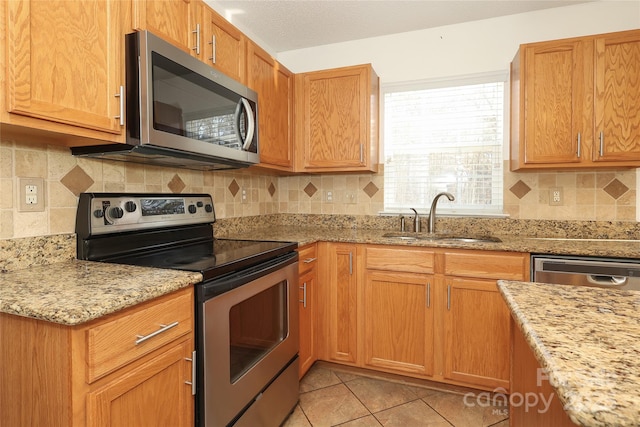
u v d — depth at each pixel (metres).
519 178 2.38
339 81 2.45
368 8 2.29
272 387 1.63
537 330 0.65
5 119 0.92
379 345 2.14
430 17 2.41
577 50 1.95
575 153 1.96
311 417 1.80
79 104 1.10
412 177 2.66
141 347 0.98
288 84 2.47
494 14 2.38
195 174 2.07
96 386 0.86
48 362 0.86
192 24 1.58
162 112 1.32
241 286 1.38
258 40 2.70
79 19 1.10
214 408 1.23
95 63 1.15
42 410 0.87
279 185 2.98
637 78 1.86
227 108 1.71
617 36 1.88
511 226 2.35
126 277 1.11
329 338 2.25
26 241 1.24
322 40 2.74
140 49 1.26
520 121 2.06
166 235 1.75
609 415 0.40
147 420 1.00
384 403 1.93
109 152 1.35
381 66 2.69
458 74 2.51
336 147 2.46
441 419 1.78
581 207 2.25
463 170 2.54
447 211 2.57
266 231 2.58
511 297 0.86
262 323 1.57
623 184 2.18
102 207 1.43
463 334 1.97
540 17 2.34
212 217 2.06
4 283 1.04
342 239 2.19
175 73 1.39
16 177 1.23
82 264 1.31
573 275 1.74
